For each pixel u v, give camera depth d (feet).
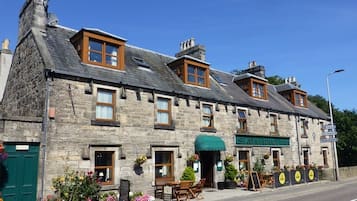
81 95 44.11
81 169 42.32
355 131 115.24
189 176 53.11
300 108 91.81
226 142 63.26
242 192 55.21
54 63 43.52
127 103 48.85
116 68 50.83
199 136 57.88
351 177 91.04
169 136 53.57
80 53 48.34
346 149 116.98
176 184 47.09
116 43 51.37
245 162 67.62
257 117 71.87
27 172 38.40
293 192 55.06
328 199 46.42
